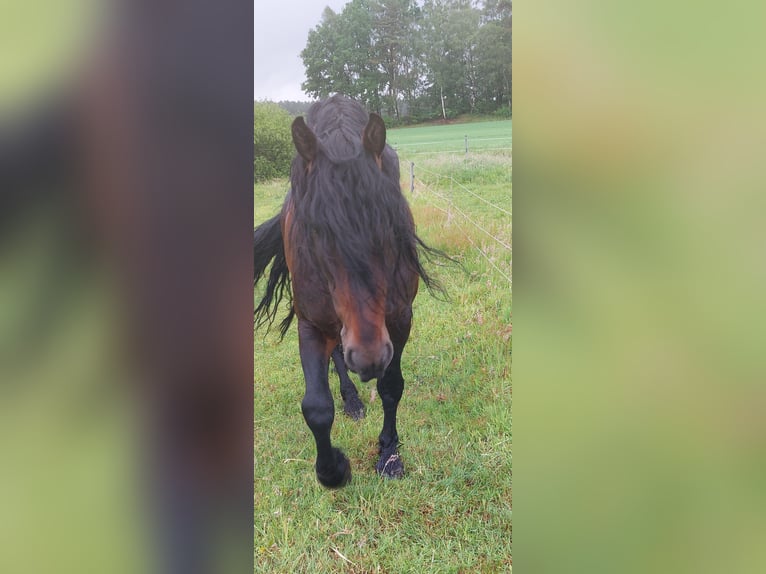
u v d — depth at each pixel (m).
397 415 2.06
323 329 1.71
